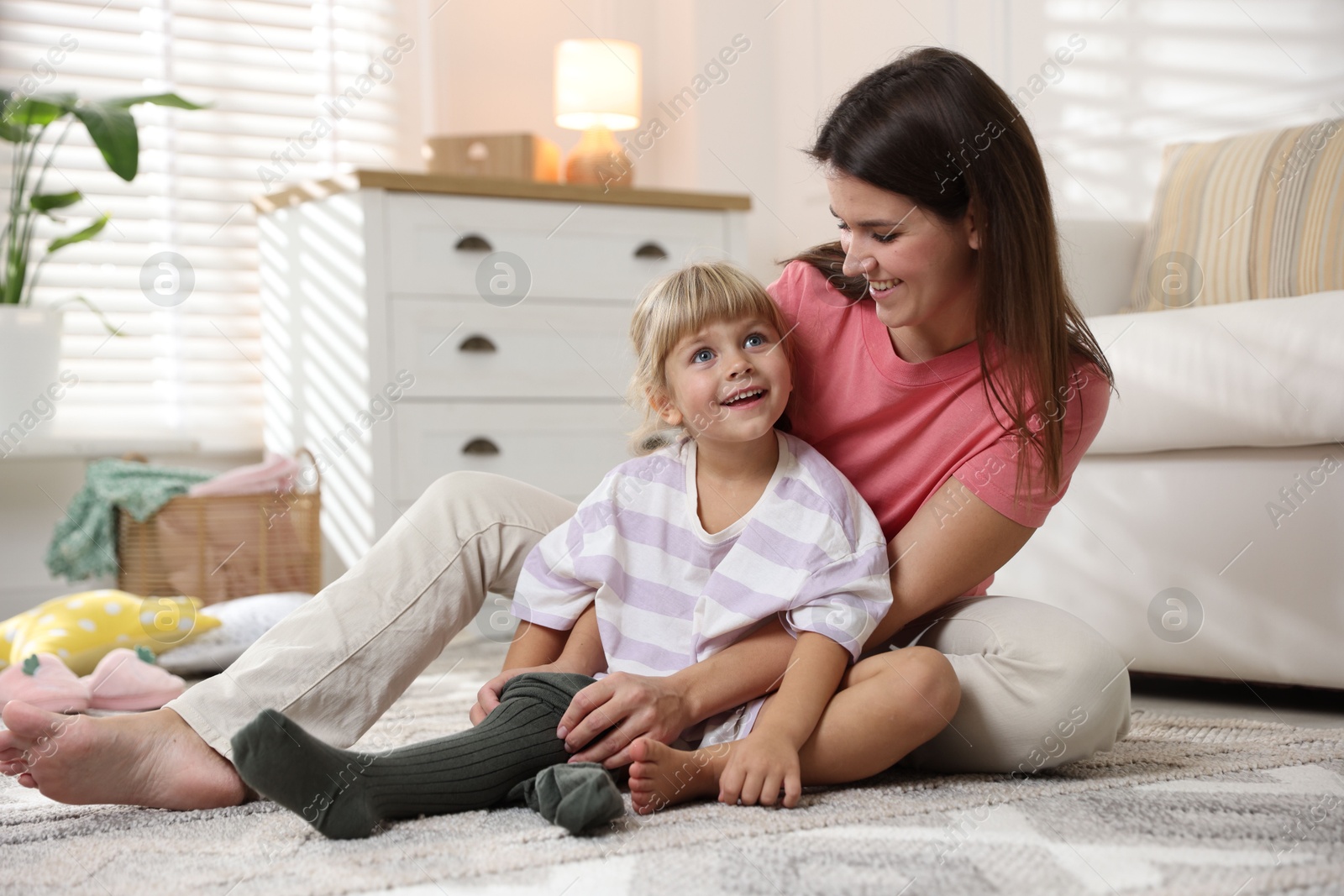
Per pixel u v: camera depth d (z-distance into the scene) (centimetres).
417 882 73
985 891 70
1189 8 227
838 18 308
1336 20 202
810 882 72
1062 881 72
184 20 279
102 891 73
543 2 319
